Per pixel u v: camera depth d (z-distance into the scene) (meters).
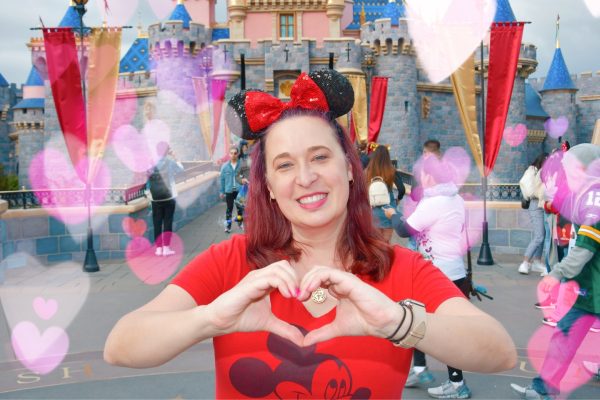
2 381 4.82
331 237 1.68
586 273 4.03
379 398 1.58
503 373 4.97
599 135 7.44
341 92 1.61
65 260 11.59
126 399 4.42
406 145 41.06
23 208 11.35
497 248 11.95
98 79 10.74
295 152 1.58
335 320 1.38
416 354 4.79
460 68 11.02
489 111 10.84
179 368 5.18
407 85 41.12
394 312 1.32
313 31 42.97
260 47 38.06
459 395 4.46
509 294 7.89
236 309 1.32
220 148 38.59
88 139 10.65
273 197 1.67
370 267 1.63
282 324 1.38
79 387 4.70
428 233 4.45
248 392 1.59
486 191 11.91
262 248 1.66
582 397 4.43
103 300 7.81
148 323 1.37
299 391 1.57
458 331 1.35
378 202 5.75
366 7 53.06
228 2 45.78
